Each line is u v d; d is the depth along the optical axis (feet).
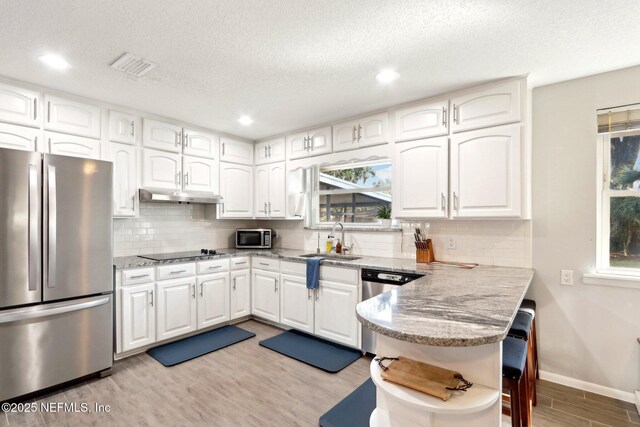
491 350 3.91
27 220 7.35
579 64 7.30
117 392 7.78
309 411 7.04
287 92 9.01
